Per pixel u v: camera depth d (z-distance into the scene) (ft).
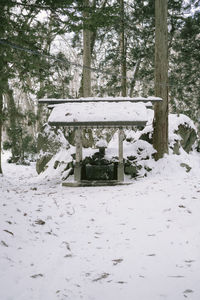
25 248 12.07
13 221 14.53
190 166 38.70
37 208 19.26
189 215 16.97
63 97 63.41
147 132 43.34
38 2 21.86
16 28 23.20
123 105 35.14
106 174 36.63
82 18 22.67
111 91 76.95
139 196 24.11
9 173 54.19
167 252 12.15
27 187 34.68
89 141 50.85
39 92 30.37
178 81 70.08
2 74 27.04
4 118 42.75
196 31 65.57
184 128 50.06
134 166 37.09
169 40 71.82
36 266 10.50
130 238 14.24
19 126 64.69
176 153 42.57
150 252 12.24
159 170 36.86
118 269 10.60
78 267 10.75
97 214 19.51
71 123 33.04
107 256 11.89
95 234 15.05
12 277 9.27
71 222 17.38
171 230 14.97
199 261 11.05
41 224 15.75
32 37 23.66
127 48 69.87
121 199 23.89
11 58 24.59
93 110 34.17
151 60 72.43
